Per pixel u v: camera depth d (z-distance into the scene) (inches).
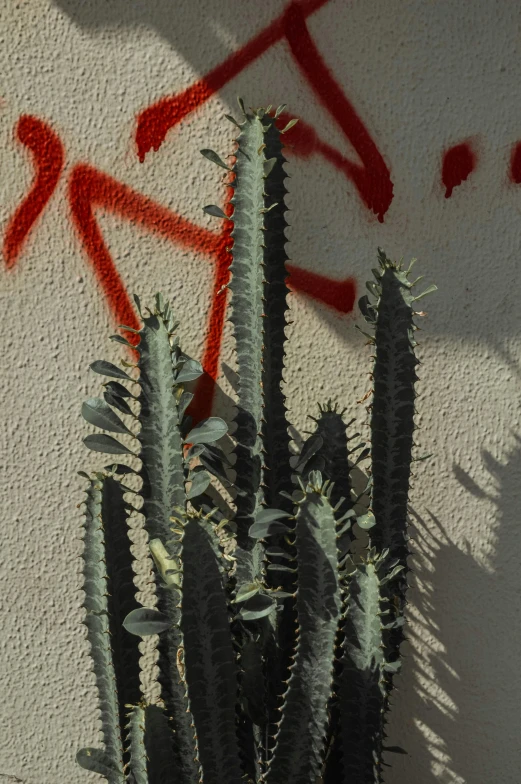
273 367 68.0
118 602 68.1
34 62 70.6
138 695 69.1
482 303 72.6
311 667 66.3
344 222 72.1
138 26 70.6
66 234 71.7
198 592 64.9
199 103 71.0
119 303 72.2
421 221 72.2
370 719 67.0
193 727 66.7
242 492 68.6
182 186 71.5
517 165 72.0
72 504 73.1
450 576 73.9
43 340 72.3
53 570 73.6
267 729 69.0
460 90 71.4
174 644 67.6
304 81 71.1
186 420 70.6
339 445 69.4
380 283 67.4
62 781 75.1
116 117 71.0
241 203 67.0
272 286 67.6
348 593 67.9
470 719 74.7
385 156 71.7
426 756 74.8
